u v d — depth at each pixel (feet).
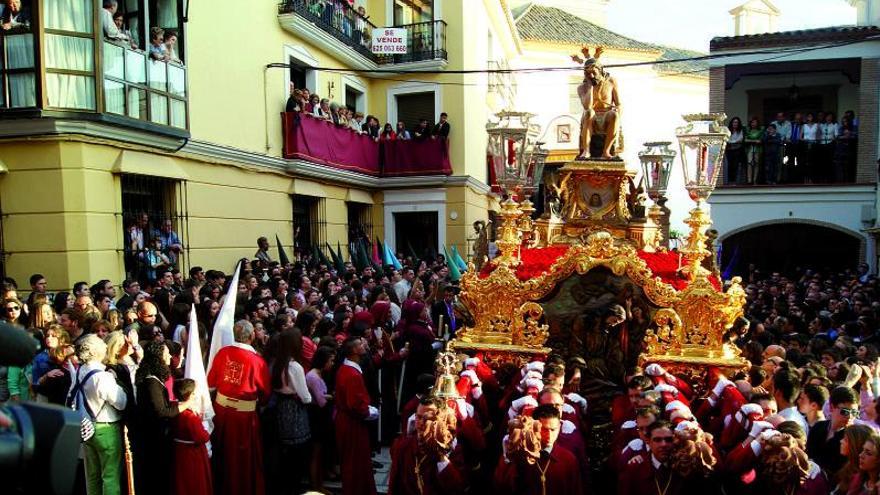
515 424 13.50
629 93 90.74
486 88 74.84
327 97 55.93
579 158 20.90
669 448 12.80
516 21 95.45
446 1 62.90
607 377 18.15
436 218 63.82
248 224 43.47
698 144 17.81
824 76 60.59
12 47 28.12
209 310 24.36
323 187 53.78
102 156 30.86
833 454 14.21
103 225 30.89
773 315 28.99
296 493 21.24
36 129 28.48
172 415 17.02
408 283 38.14
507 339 18.84
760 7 85.51
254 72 44.42
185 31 36.24
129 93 31.32
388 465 24.21
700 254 18.04
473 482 15.93
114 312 21.68
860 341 23.97
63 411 5.49
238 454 18.86
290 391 20.26
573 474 13.83
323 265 41.60
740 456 12.88
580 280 18.26
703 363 16.93
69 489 5.31
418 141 61.41
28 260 29.58
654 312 17.71
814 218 54.03
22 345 5.70
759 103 62.85
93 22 29.14
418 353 26.89
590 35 95.35
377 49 59.41
